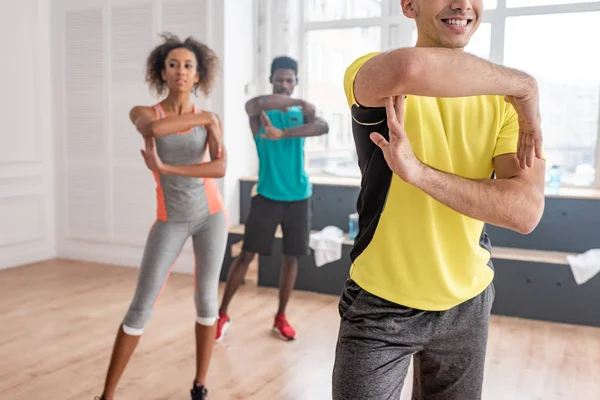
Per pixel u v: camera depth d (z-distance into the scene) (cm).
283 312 326
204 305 233
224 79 451
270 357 294
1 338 315
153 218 487
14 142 488
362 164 108
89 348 302
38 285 430
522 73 89
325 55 502
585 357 303
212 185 233
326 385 260
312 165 514
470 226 105
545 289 366
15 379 262
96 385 257
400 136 89
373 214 108
